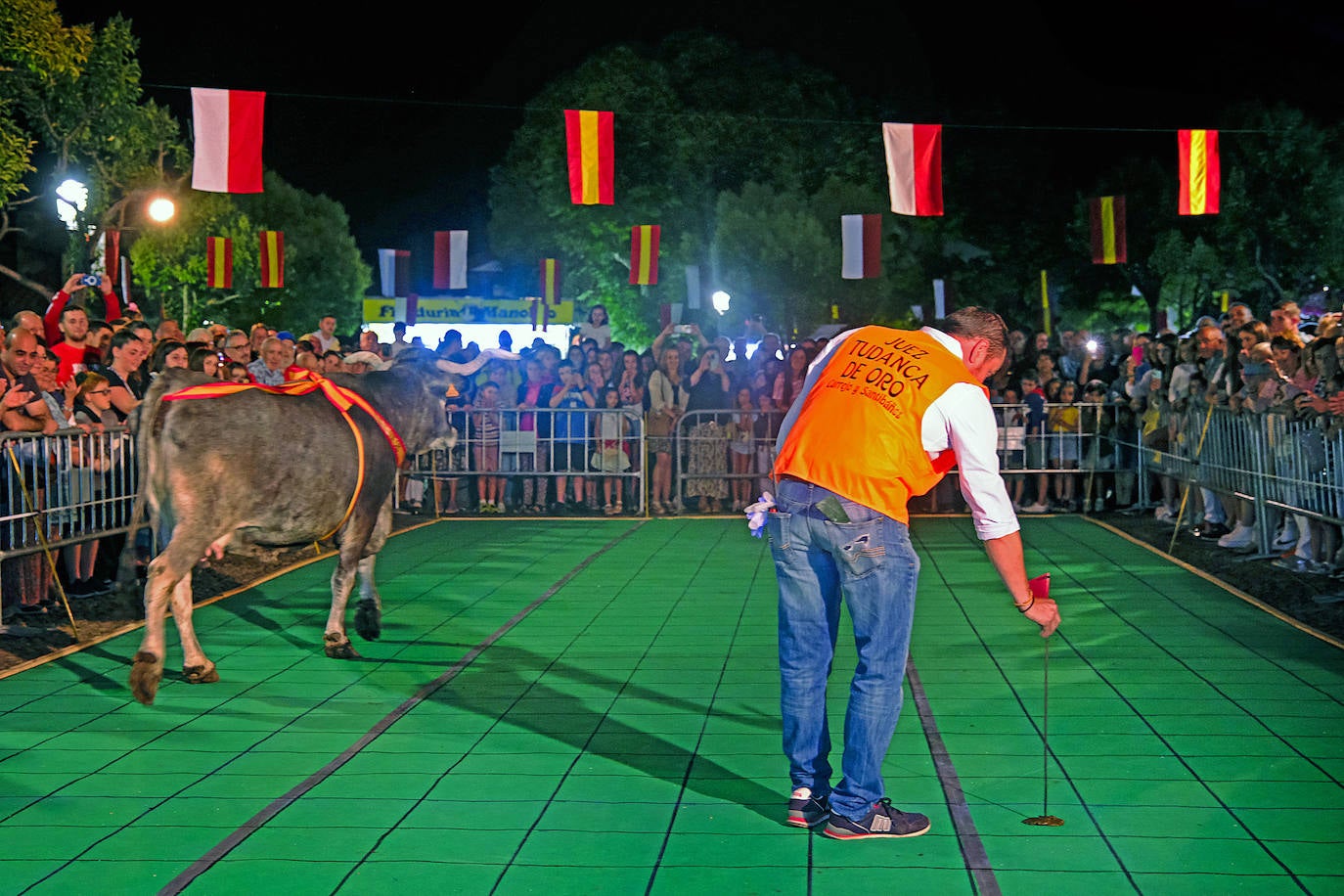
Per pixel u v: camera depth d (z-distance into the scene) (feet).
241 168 35.88
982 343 15.30
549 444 49.37
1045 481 48.78
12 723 19.92
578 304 140.05
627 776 17.11
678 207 138.31
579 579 33.50
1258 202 127.85
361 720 20.04
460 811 15.75
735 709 20.48
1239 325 39.01
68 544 28.76
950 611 28.45
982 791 16.31
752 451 49.29
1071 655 23.89
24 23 62.75
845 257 60.13
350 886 13.42
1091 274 152.66
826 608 15.05
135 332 33.68
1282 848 14.19
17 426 28.19
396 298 84.94
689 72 142.10
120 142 73.51
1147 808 15.57
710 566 35.60
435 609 29.32
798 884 13.38
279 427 22.20
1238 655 23.67
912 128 41.55
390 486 25.38
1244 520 36.86
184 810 15.85
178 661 24.26
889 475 14.42
